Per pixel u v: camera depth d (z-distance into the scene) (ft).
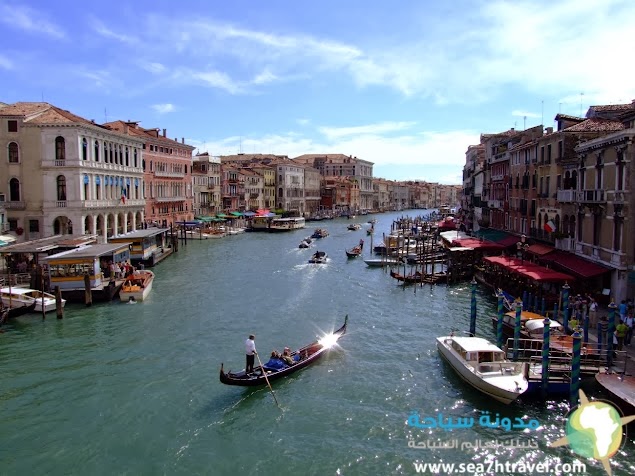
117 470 43.47
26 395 57.00
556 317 74.84
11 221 138.72
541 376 55.36
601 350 57.41
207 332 80.38
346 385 59.98
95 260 98.89
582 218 89.76
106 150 158.20
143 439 48.14
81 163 140.05
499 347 65.92
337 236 252.62
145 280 107.86
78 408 54.03
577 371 51.65
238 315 90.99
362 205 514.68
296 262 158.92
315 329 83.20
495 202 161.27
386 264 150.82
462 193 307.78
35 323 84.07
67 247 118.62
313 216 392.06
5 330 80.23
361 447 47.09
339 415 52.80
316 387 59.47
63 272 97.71
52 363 66.44
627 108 105.29
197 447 46.88
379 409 54.13
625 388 49.98
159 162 218.79
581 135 99.60
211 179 281.33
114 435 48.80
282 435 49.03
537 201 116.57
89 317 88.02
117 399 56.13
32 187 139.23
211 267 147.02
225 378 55.62
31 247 109.70
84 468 43.70
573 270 83.46
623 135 73.77
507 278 101.81
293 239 236.02
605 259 80.38
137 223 184.44
